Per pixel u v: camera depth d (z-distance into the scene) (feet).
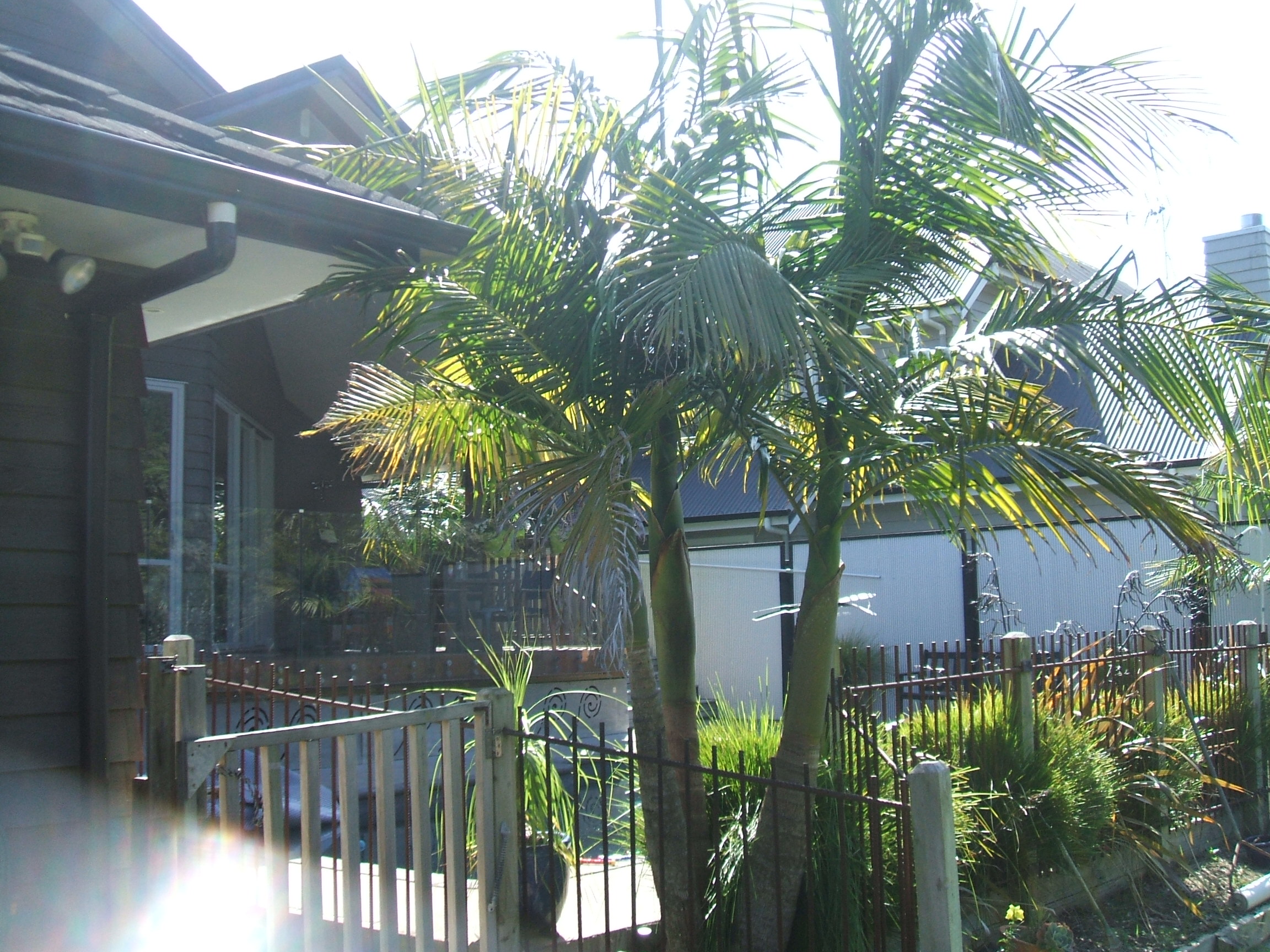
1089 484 14.52
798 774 14.16
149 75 30.71
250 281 13.75
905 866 11.27
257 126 32.22
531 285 14.16
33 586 11.50
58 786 11.36
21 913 10.94
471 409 16.43
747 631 48.21
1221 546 13.98
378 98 15.47
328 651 31.48
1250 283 45.03
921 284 15.62
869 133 14.05
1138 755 22.04
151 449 30.86
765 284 11.81
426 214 12.98
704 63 15.62
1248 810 25.23
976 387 14.55
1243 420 14.35
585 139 14.57
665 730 14.92
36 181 10.32
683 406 14.75
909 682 19.21
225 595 30.14
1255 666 26.37
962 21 13.41
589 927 14.96
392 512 32.73
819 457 14.57
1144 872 20.97
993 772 18.48
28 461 11.64
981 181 14.42
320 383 41.22
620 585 11.93
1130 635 27.32
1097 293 14.14
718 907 14.62
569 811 16.90
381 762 12.21
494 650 32.86
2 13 28.14
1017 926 16.55
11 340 11.66
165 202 11.01
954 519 17.93
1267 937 19.72
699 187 15.10
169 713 11.11
